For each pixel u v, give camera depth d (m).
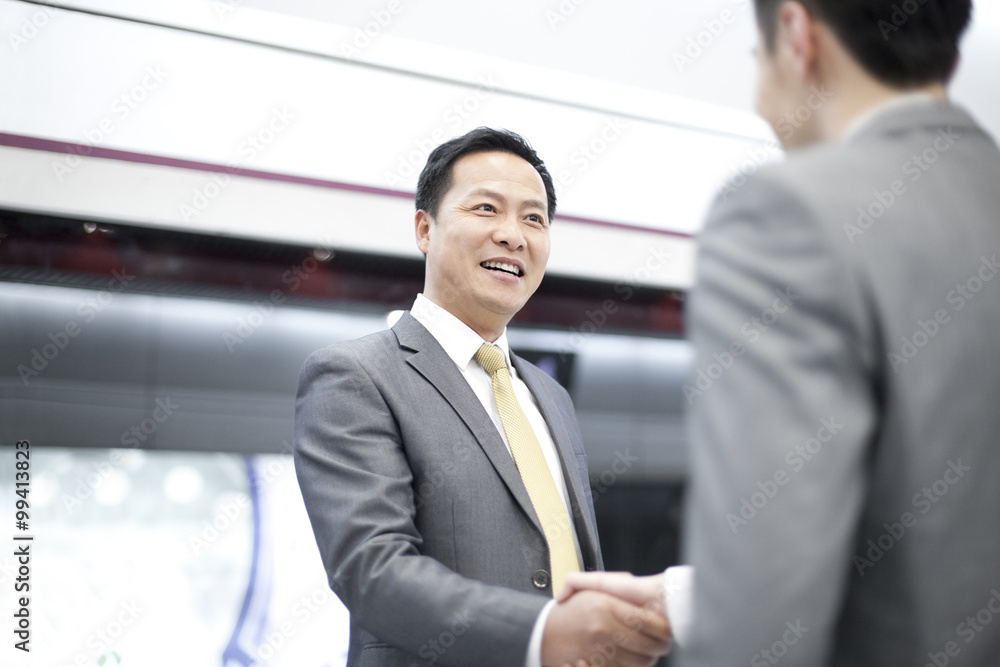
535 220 1.57
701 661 0.57
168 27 3.02
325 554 1.22
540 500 1.38
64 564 3.41
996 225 0.63
